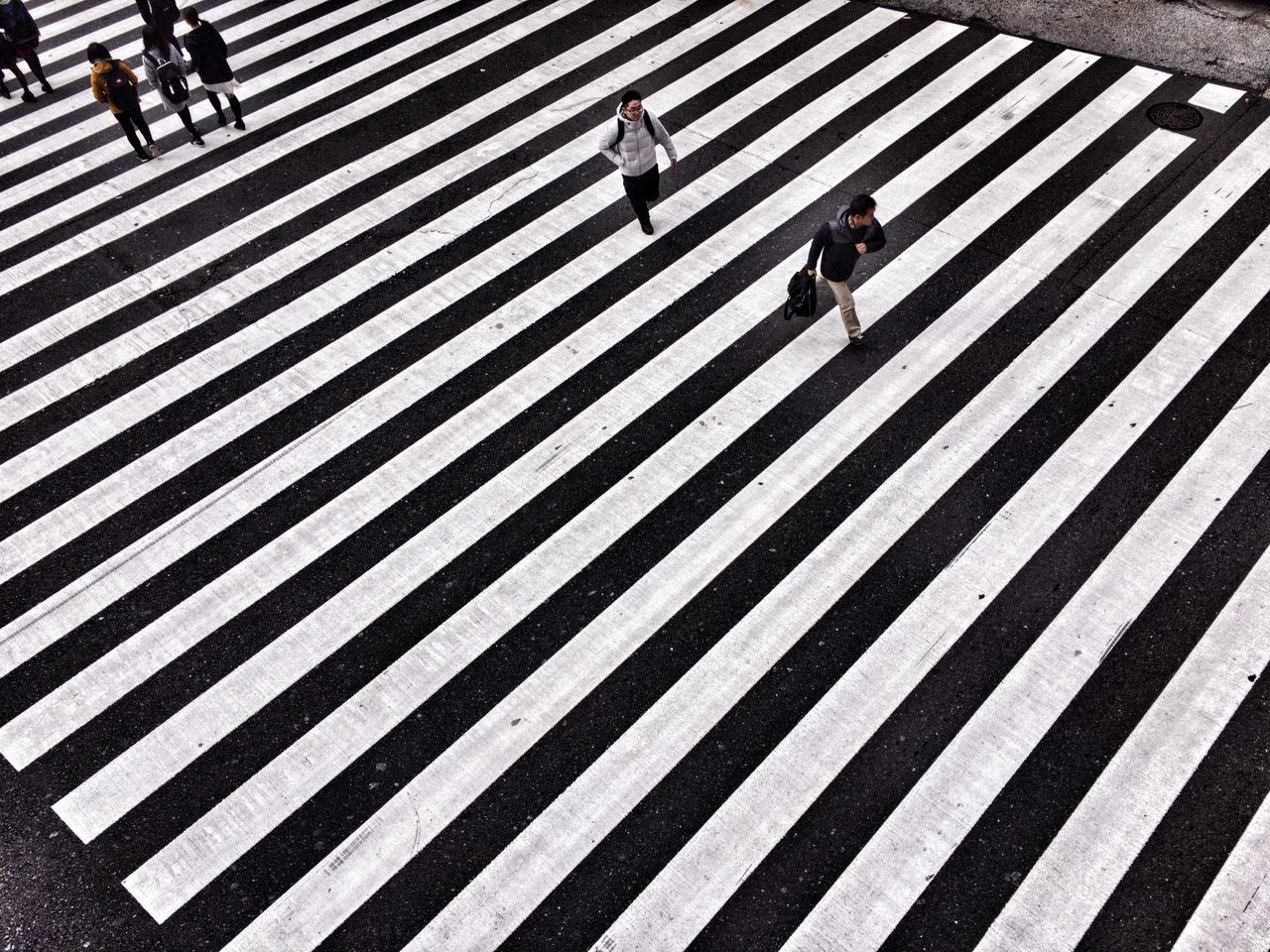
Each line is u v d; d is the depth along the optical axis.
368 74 11.18
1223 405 6.86
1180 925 4.71
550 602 6.21
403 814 5.36
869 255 8.21
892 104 9.74
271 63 11.59
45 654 6.23
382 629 6.18
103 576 6.62
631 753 5.50
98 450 7.43
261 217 9.37
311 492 7.00
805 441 6.95
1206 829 4.98
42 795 5.56
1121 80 9.63
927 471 6.68
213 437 7.44
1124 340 7.33
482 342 7.93
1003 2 10.85
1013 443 6.79
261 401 7.68
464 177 9.56
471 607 6.23
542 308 8.15
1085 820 5.06
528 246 8.73
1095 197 8.45
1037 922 4.77
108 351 8.20
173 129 10.68
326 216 9.30
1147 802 5.09
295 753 5.65
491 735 5.64
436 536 6.65
